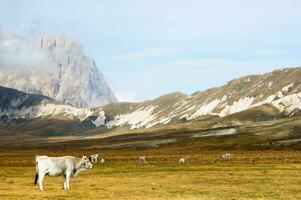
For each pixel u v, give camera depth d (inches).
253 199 1571.1
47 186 2046.0
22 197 1622.8
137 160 4980.3
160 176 2559.1
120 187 1973.4
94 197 1626.5
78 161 1930.4
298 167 3166.8
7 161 4785.9
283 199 1567.4
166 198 1599.4
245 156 5718.5
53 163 1859.0
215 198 1598.2
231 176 2485.2
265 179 2287.2
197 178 2394.2
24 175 2723.9
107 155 6983.3
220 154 6771.7
